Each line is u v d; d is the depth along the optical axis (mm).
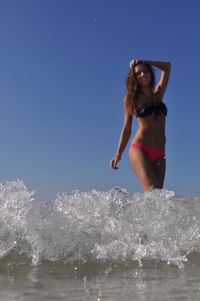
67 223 2248
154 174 3727
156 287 1509
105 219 2430
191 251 2148
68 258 1973
